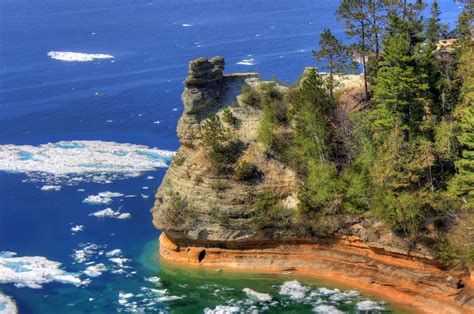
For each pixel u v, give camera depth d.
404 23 86.75
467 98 83.38
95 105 191.38
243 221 86.88
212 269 88.38
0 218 112.50
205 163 91.25
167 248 93.19
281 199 88.62
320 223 85.44
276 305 78.56
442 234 78.81
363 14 94.19
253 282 84.50
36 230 107.06
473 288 74.50
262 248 88.25
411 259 79.62
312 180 87.56
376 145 86.88
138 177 130.25
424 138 85.06
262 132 92.62
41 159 142.50
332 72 96.69
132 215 111.50
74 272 91.31
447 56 91.56
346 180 87.12
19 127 171.25
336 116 93.50
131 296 83.62
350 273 82.69
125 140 156.00
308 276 84.38
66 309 81.00
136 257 95.44
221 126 92.38
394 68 83.38
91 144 152.50
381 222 82.25
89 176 131.75
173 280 87.25
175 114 177.88
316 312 76.06
